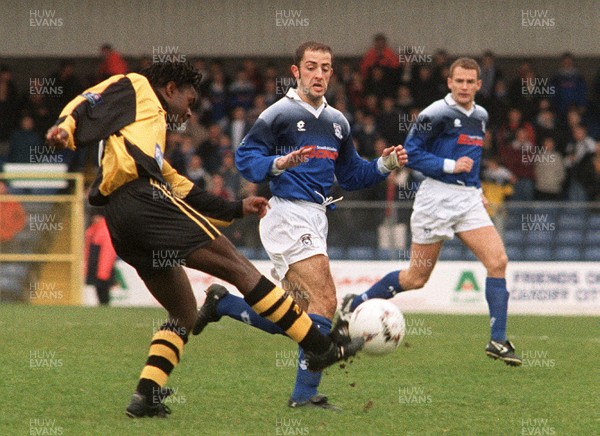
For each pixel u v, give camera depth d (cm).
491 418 2309
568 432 2172
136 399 2238
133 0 7838
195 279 5538
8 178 5825
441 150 3444
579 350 3519
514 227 5644
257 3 7806
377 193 5753
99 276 5631
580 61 7788
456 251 5688
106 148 2150
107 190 2164
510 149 6588
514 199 6569
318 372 2352
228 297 2588
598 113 7262
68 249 5791
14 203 5800
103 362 3034
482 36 7744
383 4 7738
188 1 7819
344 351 2219
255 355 3244
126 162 2125
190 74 2309
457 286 5628
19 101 7394
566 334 4072
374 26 7756
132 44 7881
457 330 4112
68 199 5791
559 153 6638
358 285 5562
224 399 2489
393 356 3284
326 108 2527
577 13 7725
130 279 5656
